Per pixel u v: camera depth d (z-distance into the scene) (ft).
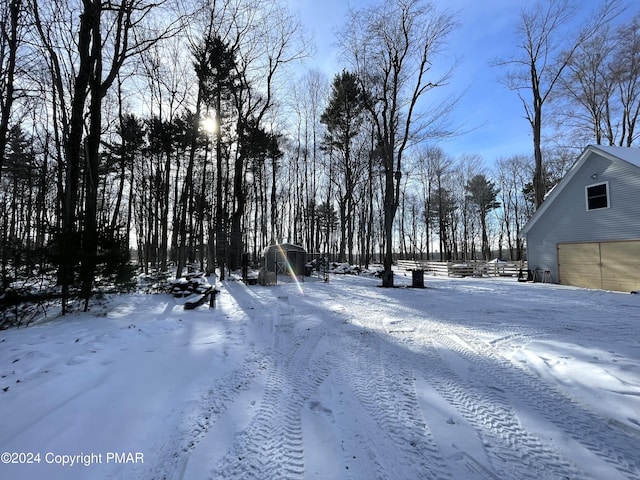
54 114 40.60
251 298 34.86
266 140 65.10
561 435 8.63
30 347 14.66
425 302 32.65
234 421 9.28
